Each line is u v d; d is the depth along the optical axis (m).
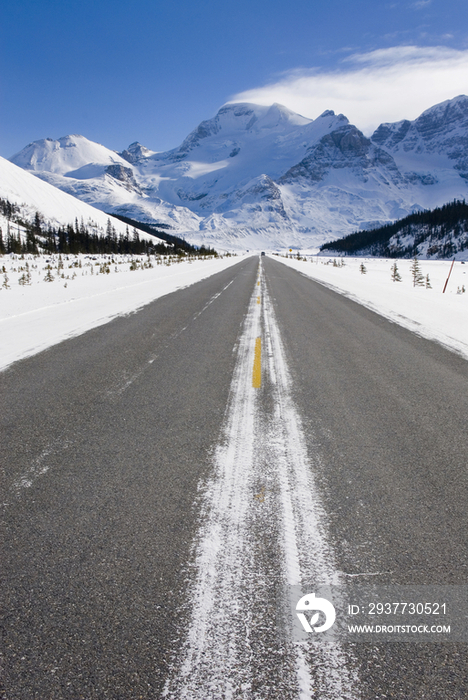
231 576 1.82
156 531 2.11
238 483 2.57
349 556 1.96
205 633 1.54
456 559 1.96
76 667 1.41
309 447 3.09
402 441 3.22
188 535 2.08
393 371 5.21
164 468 2.73
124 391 4.24
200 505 2.34
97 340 6.48
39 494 2.41
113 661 1.43
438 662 1.46
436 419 3.69
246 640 1.52
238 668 1.42
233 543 2.03
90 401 3.94
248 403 3.99
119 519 2.20
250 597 1.71
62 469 2.69
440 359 5.84
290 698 1.32
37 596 1.69
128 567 1.86
